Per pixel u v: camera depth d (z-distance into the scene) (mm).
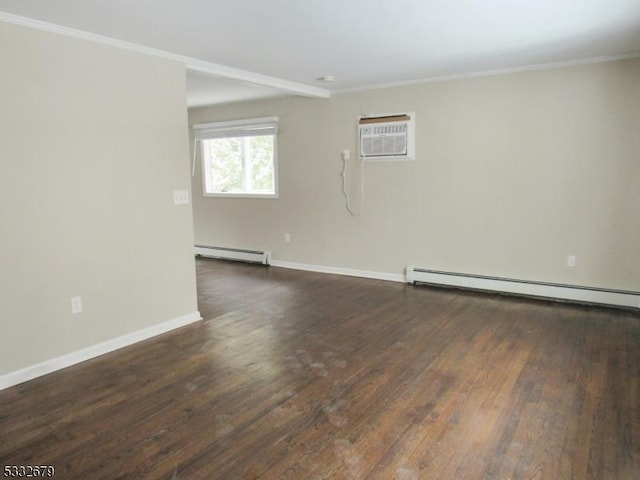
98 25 2889
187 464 2037
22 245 2824
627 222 4016
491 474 1945
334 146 5500
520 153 4395
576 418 2367
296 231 6000
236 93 5461
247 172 6477
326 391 2684
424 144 4887
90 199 3152
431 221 4973
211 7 2598
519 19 2891
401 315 4055
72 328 3117
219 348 3357
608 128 3988
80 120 3053
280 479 1929
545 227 4371
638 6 2670
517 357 3127
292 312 4180
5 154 2709
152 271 3600
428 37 3268
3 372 2785
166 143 3625
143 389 2740
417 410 2461
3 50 2654
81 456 2102
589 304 4215
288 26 2967
